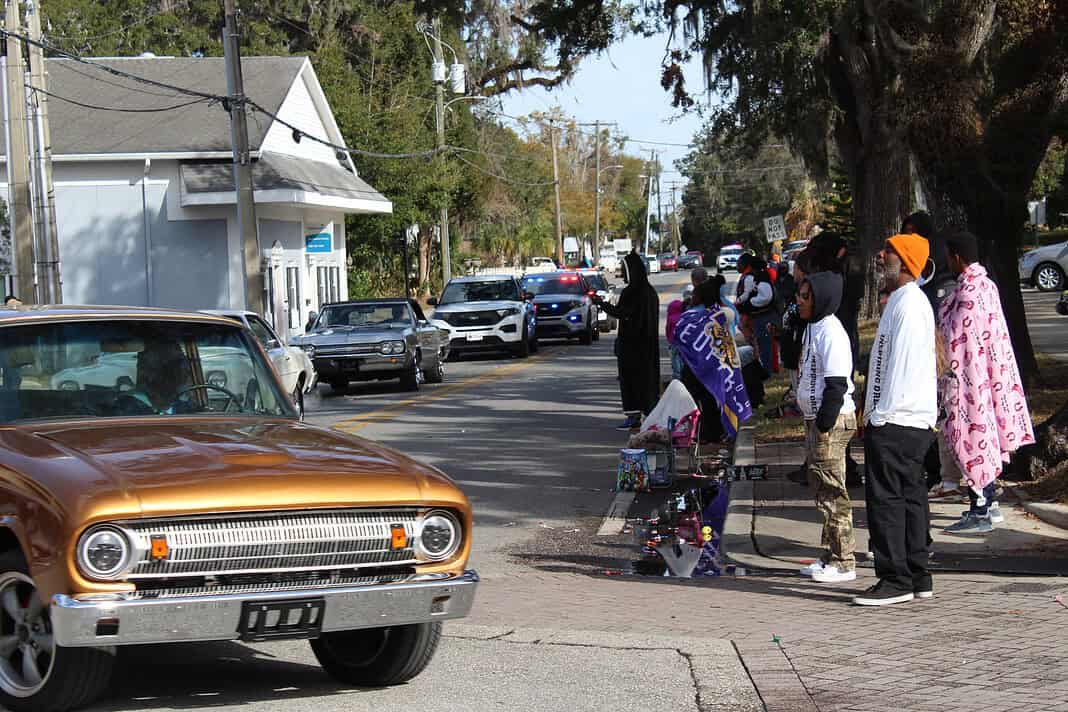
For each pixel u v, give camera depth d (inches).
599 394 866.8
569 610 308.7
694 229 4992.6
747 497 452.1
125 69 1475.1
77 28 2159.2
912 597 305.3
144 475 206.8
